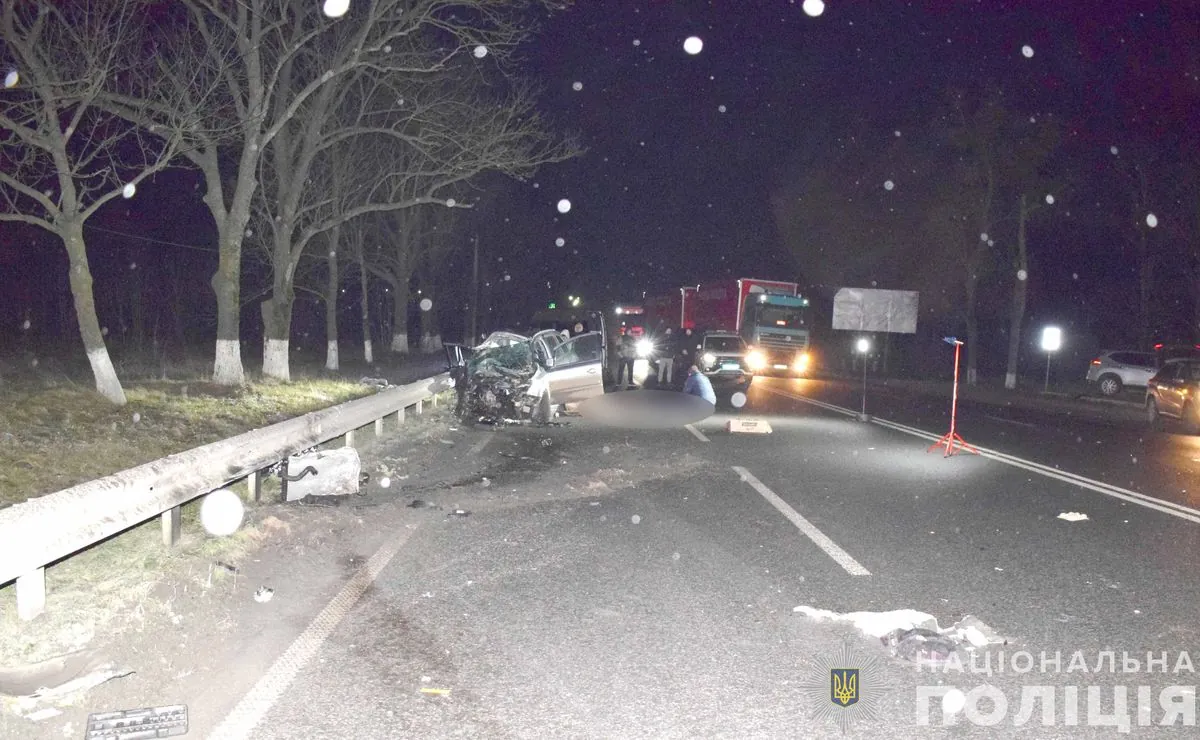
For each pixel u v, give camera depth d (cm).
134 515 721
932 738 468
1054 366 4456
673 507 1055
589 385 2006
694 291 4444
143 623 607
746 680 537
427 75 2472
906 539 902
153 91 1722
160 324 4481
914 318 4350
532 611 661
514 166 2419
